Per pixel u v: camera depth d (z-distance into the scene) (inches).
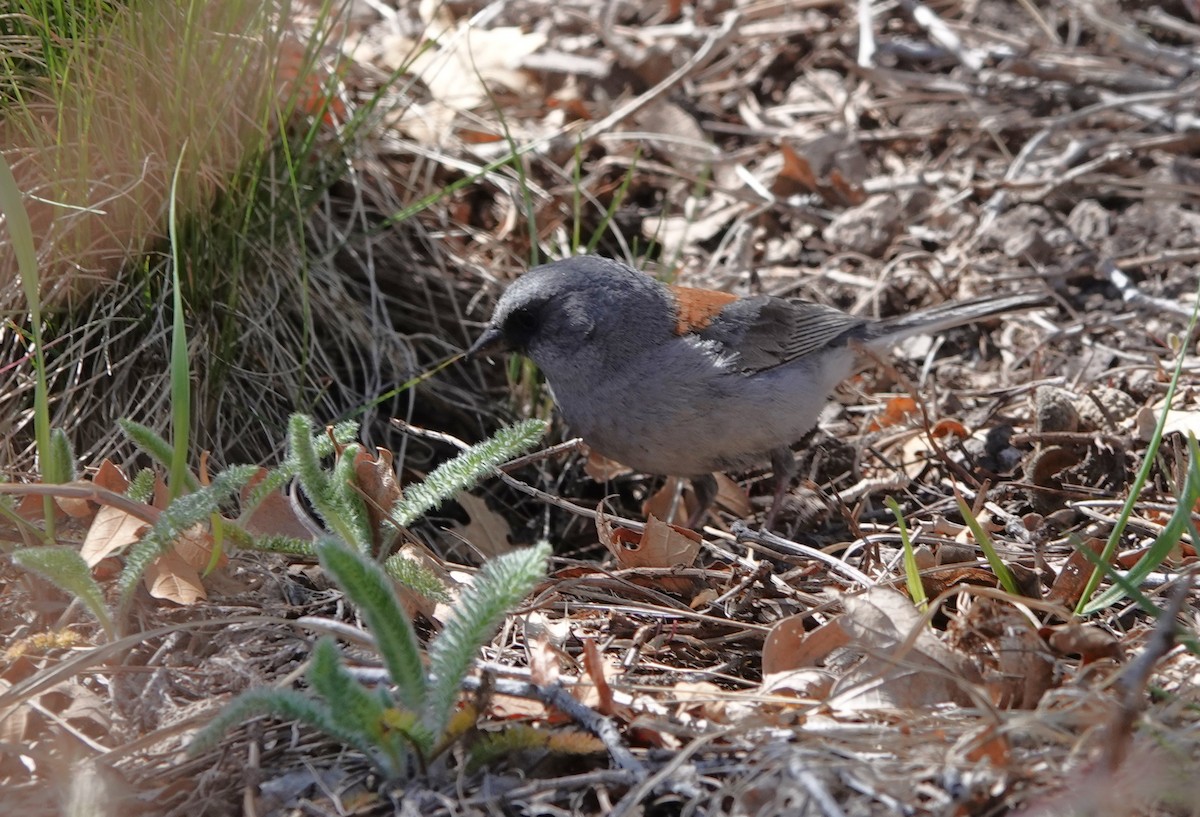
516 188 530.6
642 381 395.5
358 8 613.9
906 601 263.3
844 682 256.8
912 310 502.0
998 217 519.8
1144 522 343.9
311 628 262.8
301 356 424.8
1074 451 392.2
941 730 233.1
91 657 245.6
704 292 411.5
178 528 265.0
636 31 617.9
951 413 446.0
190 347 391.5
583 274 403.5
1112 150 542.6
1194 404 408.8
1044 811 201.5
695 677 274.4
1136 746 219.1
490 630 236.8
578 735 233.0
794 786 213.5
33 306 278.7
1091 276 494.6
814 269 523.2
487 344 416.8
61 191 364.2
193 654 272.8
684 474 420.2
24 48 364.2
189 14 363.6
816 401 419.5
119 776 231.5
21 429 363.6
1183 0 603.5
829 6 632.4
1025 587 296.2
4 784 233.6
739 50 617.9
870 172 561.0
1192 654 250.4
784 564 364.5
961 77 589.3
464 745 230.2
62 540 309.4
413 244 500.1
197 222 387.5
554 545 448.8
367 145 496.1
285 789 230.4
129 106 368.8
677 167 564.7
